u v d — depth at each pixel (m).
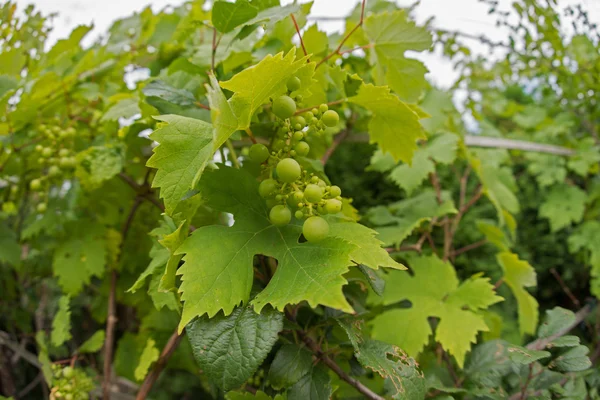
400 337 0.41
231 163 0.38
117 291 0.56
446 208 0.52
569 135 0.85
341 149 0.83
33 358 0.67
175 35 0.52
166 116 0.26
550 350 0.36
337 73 0.36
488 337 0.51
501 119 1.03
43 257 0.62
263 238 0.28
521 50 0.69
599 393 0.40
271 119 0.39
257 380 0.39
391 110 0.33
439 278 0.44
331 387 0.31
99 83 0.55
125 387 0.62
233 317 0.26
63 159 0.47
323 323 0.32
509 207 0.66
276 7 0.33
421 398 0.29
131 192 0.52
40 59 0.52
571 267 1.01
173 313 0.51
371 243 0.26
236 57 0.40
